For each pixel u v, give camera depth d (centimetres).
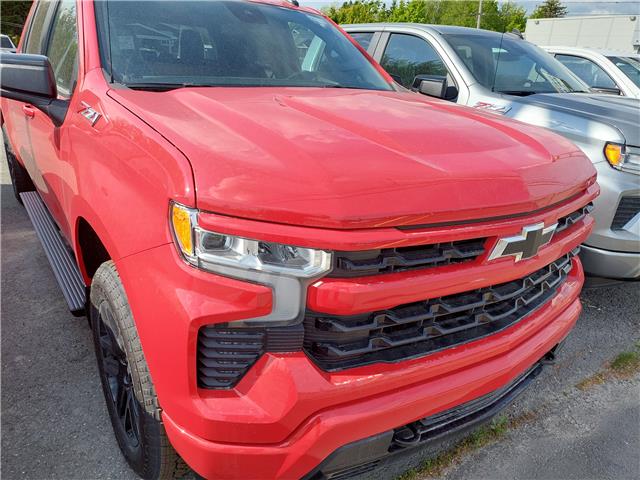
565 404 274
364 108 218
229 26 272
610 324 363
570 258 229
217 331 140
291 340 142
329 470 154
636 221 324
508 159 182
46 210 384
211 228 135
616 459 237
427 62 480
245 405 141
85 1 245
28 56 225
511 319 188
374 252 144
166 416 152
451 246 157
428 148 175
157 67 232
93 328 207
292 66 275
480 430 248
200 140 154
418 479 216
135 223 154
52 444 213
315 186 141
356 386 147
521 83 459
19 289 334
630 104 409
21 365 262
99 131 189
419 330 161
